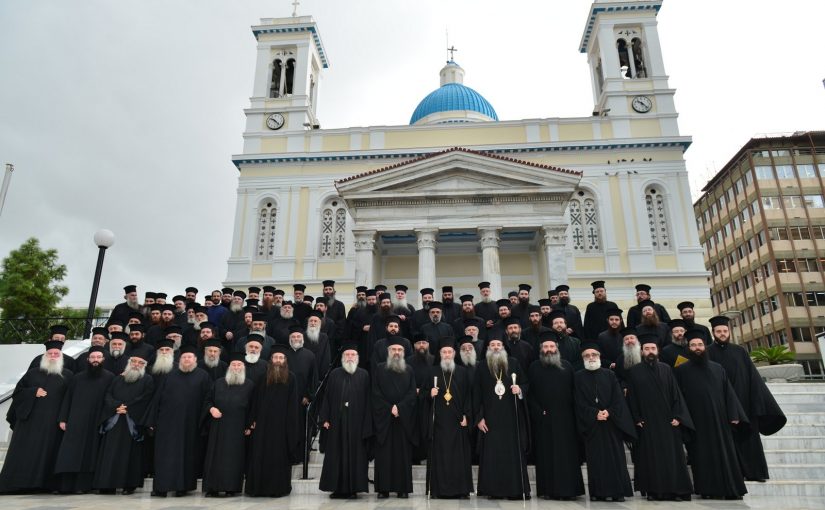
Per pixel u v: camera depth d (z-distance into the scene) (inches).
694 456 304.2
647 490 295.3
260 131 1086.4
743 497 301.1
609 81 1073.5
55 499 301.0
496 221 804.6
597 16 1136.2
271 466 314.3
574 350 386.6
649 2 1113.4
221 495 318.7
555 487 295.1
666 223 971.9
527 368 360.8
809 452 363.3
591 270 940.0
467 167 821.9
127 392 336.2
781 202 1894.7
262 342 368.8
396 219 821.2
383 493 309.1
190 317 476.7
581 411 303.0
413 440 314.7
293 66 1190.3
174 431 323.0
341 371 331.3
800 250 1838.1
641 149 1003.3
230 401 326.6
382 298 464.1
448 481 299.0
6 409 457.4
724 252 2128.4
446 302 511.8
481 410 313.4
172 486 310.7
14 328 690.2
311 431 372.5
